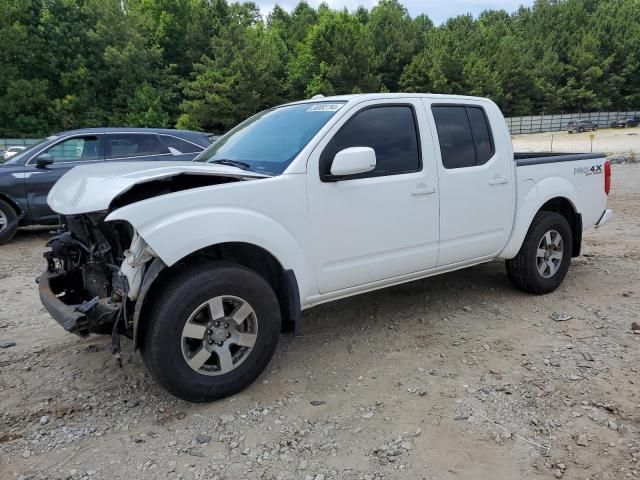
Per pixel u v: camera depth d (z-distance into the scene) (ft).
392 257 13.91
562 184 17.74
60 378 12.78
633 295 17.65
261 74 175.01
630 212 33.47
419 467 9.36
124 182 10.90
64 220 14.05
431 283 19.11
